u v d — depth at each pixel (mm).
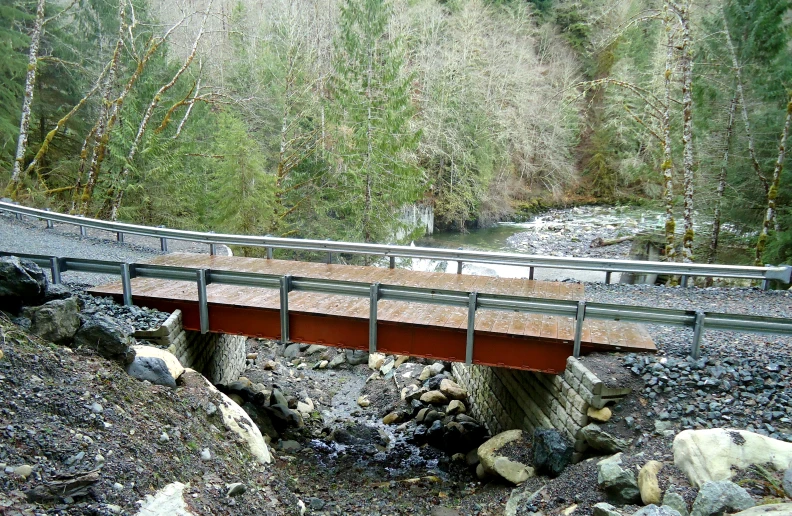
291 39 25031
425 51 36031
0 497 3545
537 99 42438
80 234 15633
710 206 20750
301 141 26609
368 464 10109
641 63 31250
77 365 5582
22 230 15828
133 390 5699
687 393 7207
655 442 6586
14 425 4297
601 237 32156
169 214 22547
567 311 7984
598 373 7500
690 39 17062
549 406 8555
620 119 38406
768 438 5723
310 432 11648
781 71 17094
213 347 11656
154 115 24016
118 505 3988
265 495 5504
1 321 5715
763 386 7148
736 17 17984
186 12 26438
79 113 26172
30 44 22266
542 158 43500
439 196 36438
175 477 4723
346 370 15828
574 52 46062
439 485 9016
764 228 17453
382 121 21797
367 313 9328
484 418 11820
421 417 12445
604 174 43438
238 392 11273
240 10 27859
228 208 21109
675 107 22469
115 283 10734
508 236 35438
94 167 20688
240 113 27031
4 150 21891
